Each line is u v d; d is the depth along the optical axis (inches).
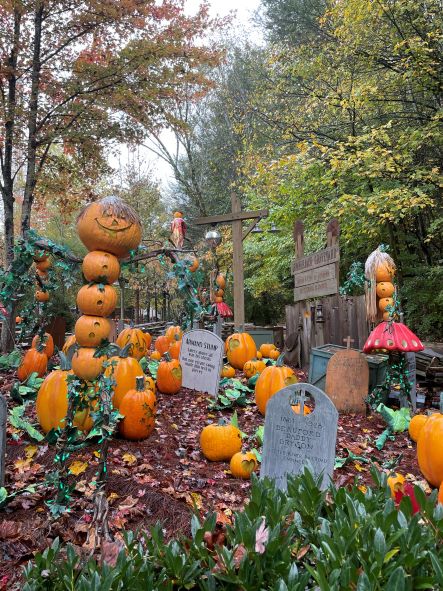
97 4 442.3
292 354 434.0
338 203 502.9
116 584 80.3
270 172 567.2
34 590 83.6
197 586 86.6
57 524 142.1
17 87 490.9
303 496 99.3
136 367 236.8
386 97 561.9
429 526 90.8
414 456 215.0
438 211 584.1
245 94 1053.8
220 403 285.1
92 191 709.3
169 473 182.5
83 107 454.9
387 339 257.9
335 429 161.2
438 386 285.1
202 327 426.6
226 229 816.9
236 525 90.2
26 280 175.9
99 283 153.6
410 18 511.5
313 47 641.6
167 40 471.8
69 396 150.9
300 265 425.7
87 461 180.7
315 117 658.8
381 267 264.8
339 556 79.7
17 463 181.5
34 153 469.7
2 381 311.1
